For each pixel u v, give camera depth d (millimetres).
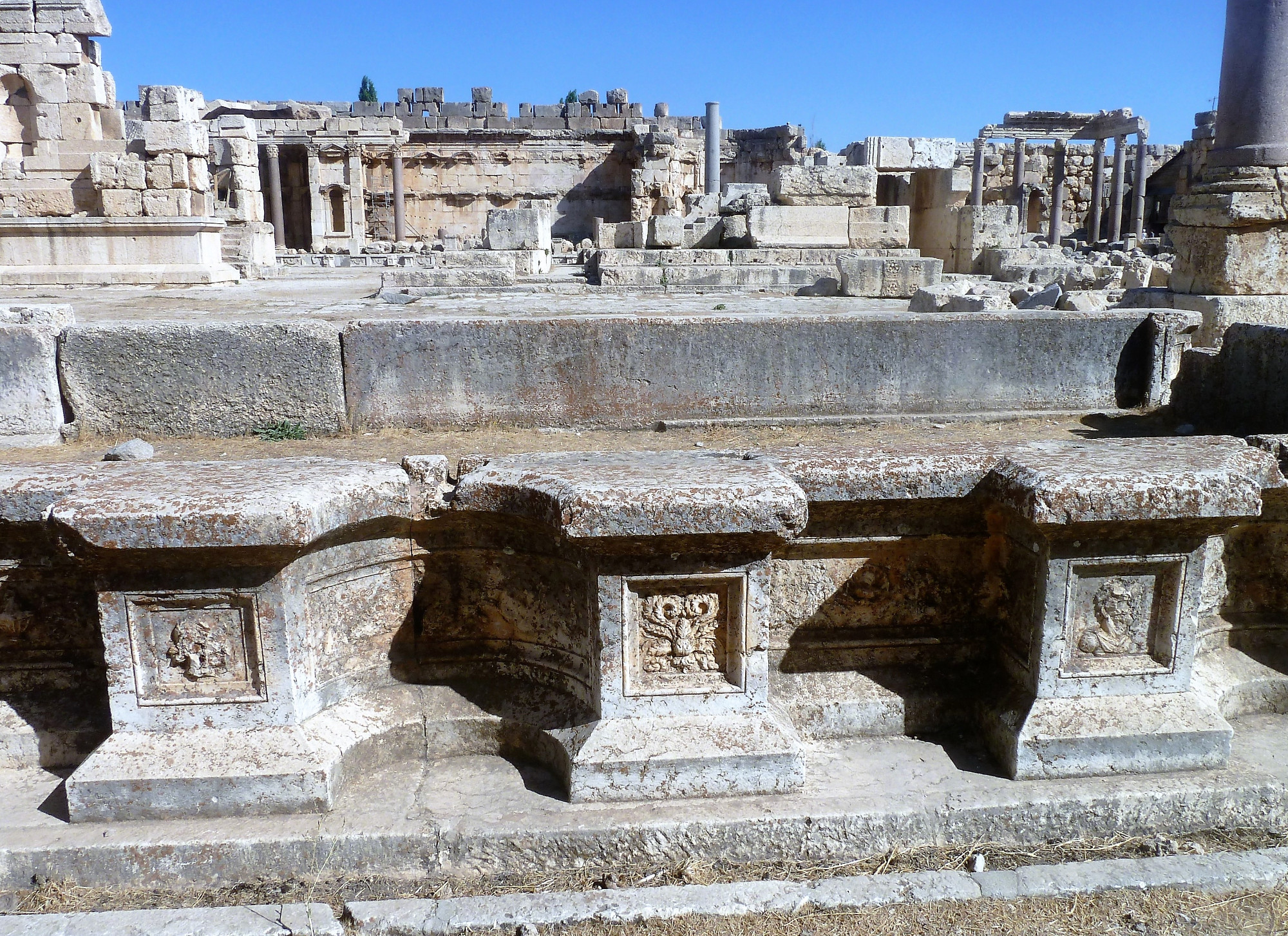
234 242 20266
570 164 34688
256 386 5223
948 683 3332
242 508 2570
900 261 13148
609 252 16172
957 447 3328
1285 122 8031
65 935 2430
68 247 16000
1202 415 5500
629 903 2582
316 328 5203
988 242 16688
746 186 24141
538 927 2535
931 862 2820
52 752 3068
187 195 16734
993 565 3314
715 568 2854
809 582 3291
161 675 2842
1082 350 5910
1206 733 3018
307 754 2836
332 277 18328
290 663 2840
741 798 2910
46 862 2678
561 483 2826
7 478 2904
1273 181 7984
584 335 5418
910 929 2549
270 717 2859
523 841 2764
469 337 5336
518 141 34312
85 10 17672
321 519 2691
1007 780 3006
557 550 3078
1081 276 13188
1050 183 34062
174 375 5145
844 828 2838
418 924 2529
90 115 18031
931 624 3367
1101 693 3045
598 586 2855
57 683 3152
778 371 5645
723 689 2961
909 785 2992
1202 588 3109
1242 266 8203
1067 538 2881
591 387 5492
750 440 5398
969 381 5844
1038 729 2988
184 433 5211
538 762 3131
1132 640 3045
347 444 5164
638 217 31625
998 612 3334
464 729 3178
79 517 2543
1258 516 2863
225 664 2844
